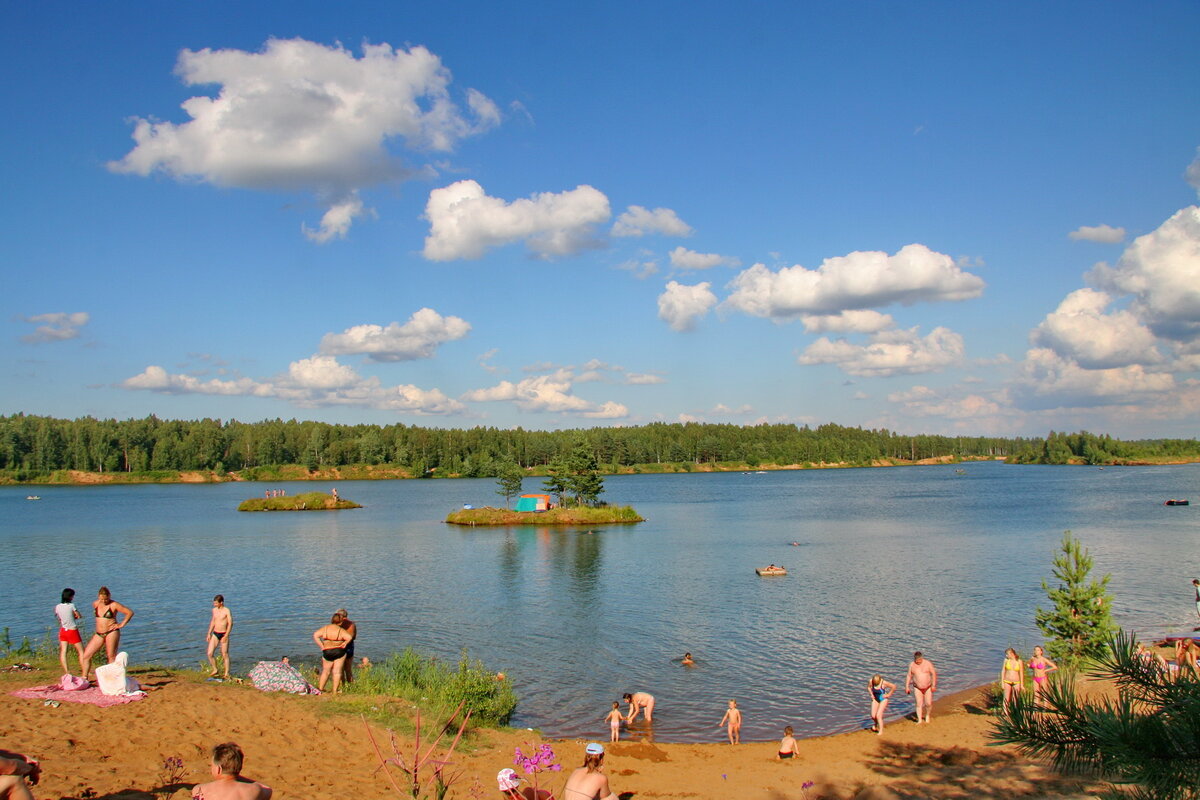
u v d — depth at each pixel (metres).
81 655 16.69
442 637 33.22
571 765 17.22
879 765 17.88
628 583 46.91
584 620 36.44
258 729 15.41
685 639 32.59
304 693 18.69
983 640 32.12
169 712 15.65
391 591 44.72
